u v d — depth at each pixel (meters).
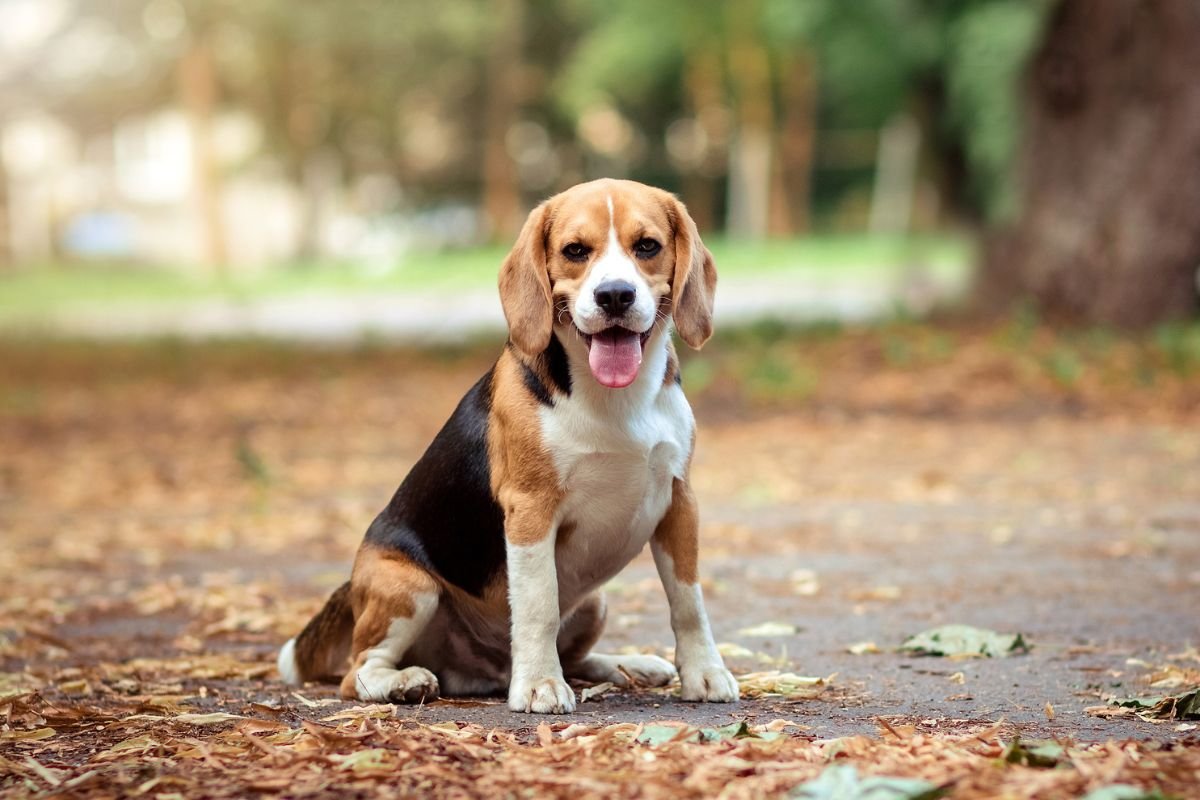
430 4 52.81
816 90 57.81
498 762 3.78
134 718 4.63
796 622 6.66
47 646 6.37
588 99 57.12
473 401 5.09
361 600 5.14
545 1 58.50
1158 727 4.34
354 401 18.09
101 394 20.19
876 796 3.24
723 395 16.30
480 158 61.16
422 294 38.03
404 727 4.40
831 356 17.80
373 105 55.59
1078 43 18.67
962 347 17.39
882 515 9.82
